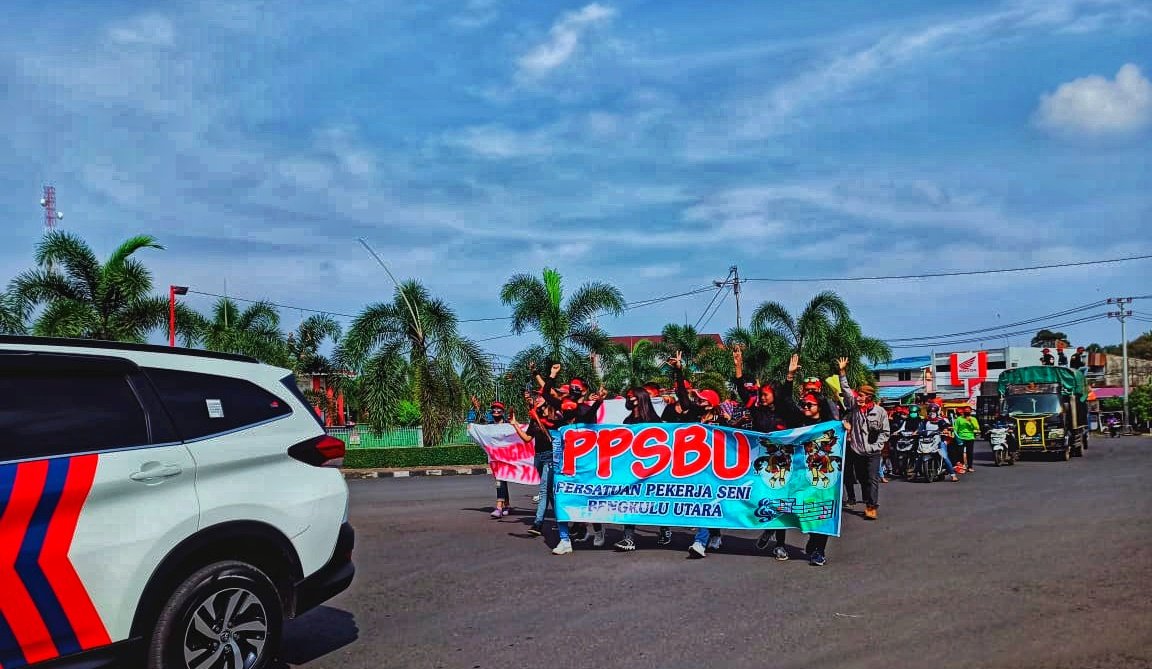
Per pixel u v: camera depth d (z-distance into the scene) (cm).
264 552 507
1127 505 1221
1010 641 557
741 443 900
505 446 1276
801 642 566
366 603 707
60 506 418
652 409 988
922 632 583
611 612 659
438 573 831
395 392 2452
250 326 3116
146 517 446
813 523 850
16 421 421
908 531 1054
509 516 1289
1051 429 2402
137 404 468
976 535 997
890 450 1925
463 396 2516
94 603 423
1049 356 2908
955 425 1992
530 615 656
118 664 430
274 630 487
